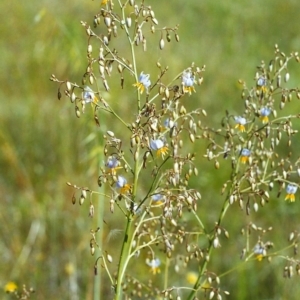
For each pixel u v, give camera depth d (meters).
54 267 5.12
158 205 2.67
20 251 5.27
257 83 3.08
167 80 7.54
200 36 9.52
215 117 7.16
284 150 6.47
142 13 2.68
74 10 8.31
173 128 2.60
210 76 8.20
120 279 2.67
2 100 7.70
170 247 2.77
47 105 7.41
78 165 6.13
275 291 4.67
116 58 2.68
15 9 8.80
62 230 5.43
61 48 5.37
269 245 3.15
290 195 3.01
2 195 6.00
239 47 9.11
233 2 10.17
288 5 9.99
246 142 3.04
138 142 2.52
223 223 5.40
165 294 2.81
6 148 6.31
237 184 2.99
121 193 2.63
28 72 7.85
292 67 8.20
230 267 4.97
